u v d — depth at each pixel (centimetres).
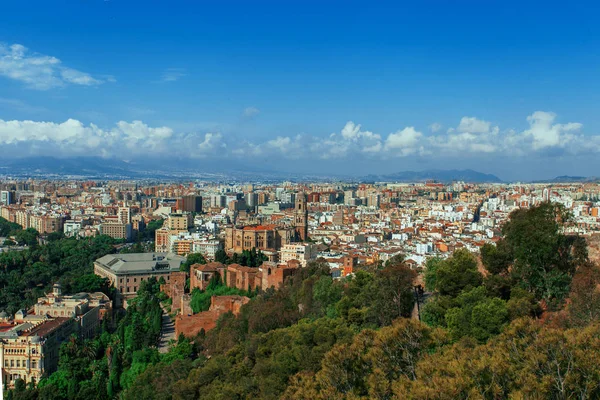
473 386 9362
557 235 18550
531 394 8981
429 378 9819
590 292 14475
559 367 9419
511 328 10938
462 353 10581
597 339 9575
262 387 16038
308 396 11075
